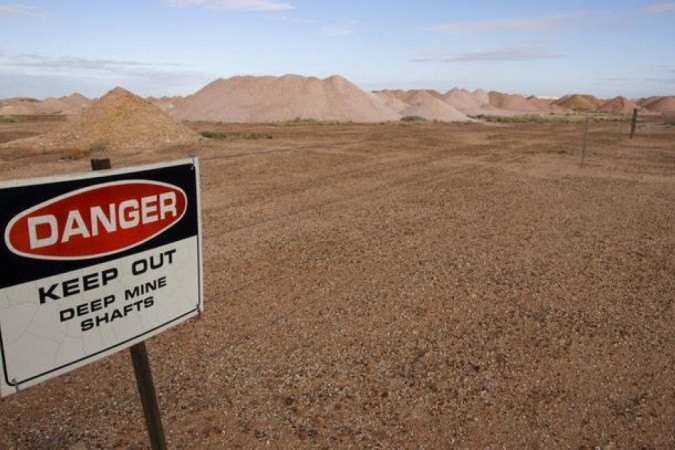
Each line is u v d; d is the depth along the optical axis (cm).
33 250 213
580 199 1393
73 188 221
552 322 617
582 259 863
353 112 6831
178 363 504
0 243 202
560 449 398
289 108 6675
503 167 2006
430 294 695
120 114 2684
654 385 489
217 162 1930
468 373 500
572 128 4978
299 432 407
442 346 553
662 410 451
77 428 404
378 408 441
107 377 478
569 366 518
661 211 1263
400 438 404
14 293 210
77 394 451
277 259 823
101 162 232
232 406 437
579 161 2244
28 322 216
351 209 1202
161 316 271
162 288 269
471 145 2928
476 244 936
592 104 18150
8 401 438
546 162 2197
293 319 609
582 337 580
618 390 479
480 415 436
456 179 1683
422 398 457
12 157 2078
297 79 7475
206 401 443
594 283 751
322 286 714
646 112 15562
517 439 408
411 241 944
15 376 215
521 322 616
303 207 1212
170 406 434
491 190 1494
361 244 915
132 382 470
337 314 625
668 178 1800
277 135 3372
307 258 832
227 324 590
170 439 393
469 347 552
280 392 459
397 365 511
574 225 1099
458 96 13150
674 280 770
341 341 558
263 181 1549
